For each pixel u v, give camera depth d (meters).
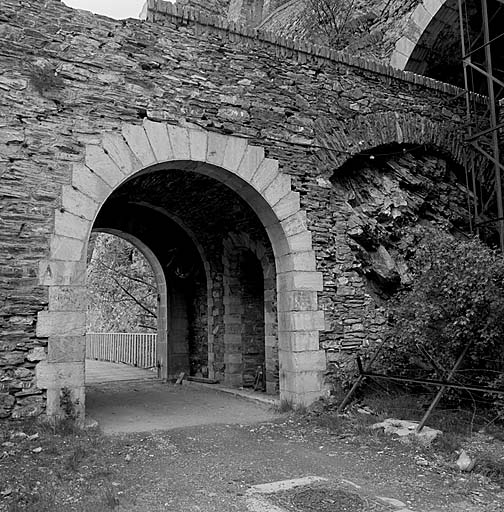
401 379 5.76
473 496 3.76
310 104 7.20
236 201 7.98
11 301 5.11
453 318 5.66
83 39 5.81
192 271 10.30
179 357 10.31
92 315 21.23
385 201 7.73
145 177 7.79
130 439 5.17
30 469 4.07
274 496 3.65
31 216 5.30
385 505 3.50
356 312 7.05
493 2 9.91
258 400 7.34
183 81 6.30
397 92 8.11
